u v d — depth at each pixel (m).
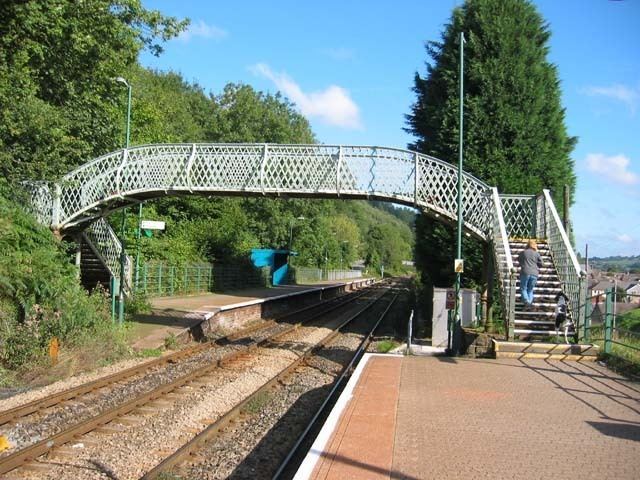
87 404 10.36
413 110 26.05
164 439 8.54
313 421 9.55
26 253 13.83
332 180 17.25
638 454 6.35
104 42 20.52
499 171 21.44
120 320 17.70
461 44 15.94
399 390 9.49
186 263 33.34
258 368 14.57
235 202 45.59
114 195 18.06
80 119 22.09
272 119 58.50
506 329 14.02
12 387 11.31
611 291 12.46
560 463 6.02
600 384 10.17
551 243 16.41
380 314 33.72
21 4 15.66
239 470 7.39
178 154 17.91
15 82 17.42
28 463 7.29
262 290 40.12
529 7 23.39
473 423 7.50
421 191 17.30
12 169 17.72
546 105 22.94
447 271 22.88
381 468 5.79
